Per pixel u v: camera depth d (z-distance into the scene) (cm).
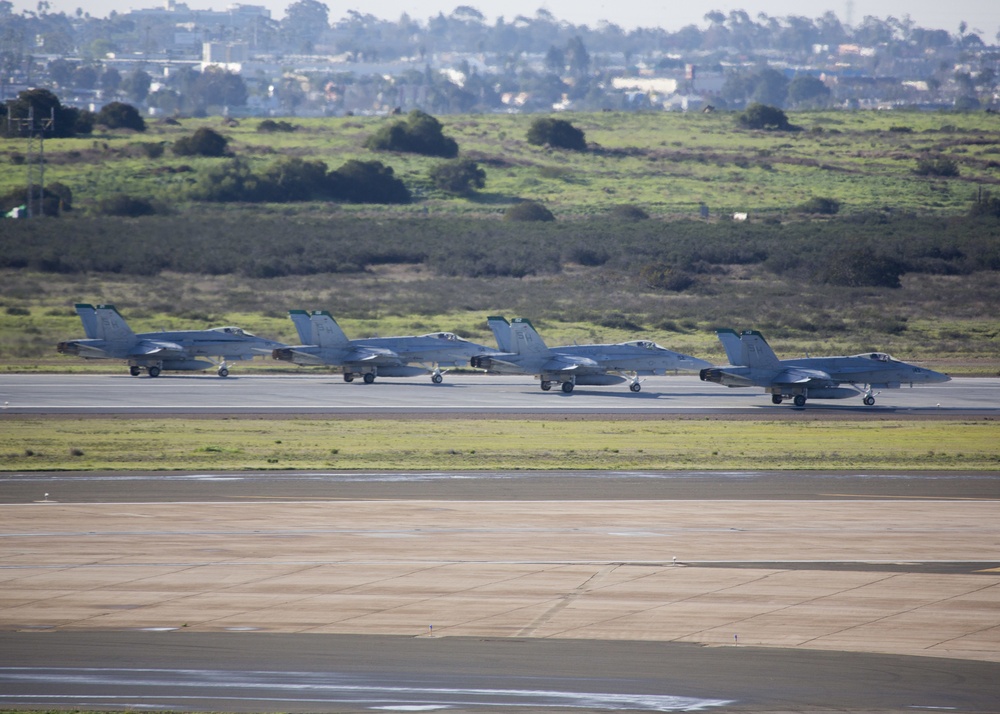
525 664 8188
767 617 9219
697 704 7494
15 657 8206
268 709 7350
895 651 8525
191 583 9925
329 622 9044
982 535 11800
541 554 10919
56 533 11431
